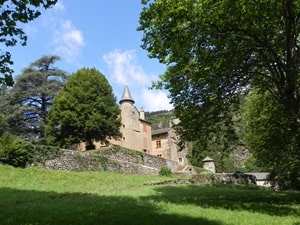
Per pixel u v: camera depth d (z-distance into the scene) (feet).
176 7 54.19
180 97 70.13
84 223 40.47
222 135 75.05
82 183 96.99
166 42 59.31
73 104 167.12
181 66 61.00
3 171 94.32
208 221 45.03
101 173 117.60
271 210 56.65
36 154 111.65
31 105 193.77
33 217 44.01
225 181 143.43
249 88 69.51
